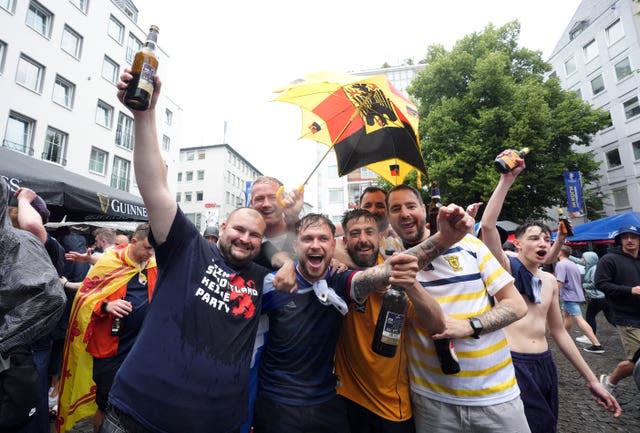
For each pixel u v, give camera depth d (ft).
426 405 5.50
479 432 5.12
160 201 4.87
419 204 6.23
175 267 5.08
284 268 5.53
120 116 65.36
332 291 5.48
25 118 48.16
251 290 5.38
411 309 5.77
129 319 8.49
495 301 5.86
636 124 62.49
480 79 45.75
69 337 8.77
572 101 50.08
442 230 4.90
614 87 66.59
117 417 4.66
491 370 5.28
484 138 44.39
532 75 51.34
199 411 4.44
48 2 50.96
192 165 143.02
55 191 12.25
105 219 20.68
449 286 5.62
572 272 18.19
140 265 8.93
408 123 6.61
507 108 44.14
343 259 6.79
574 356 7.16
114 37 63.62
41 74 50.29
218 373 4.63
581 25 75.36
